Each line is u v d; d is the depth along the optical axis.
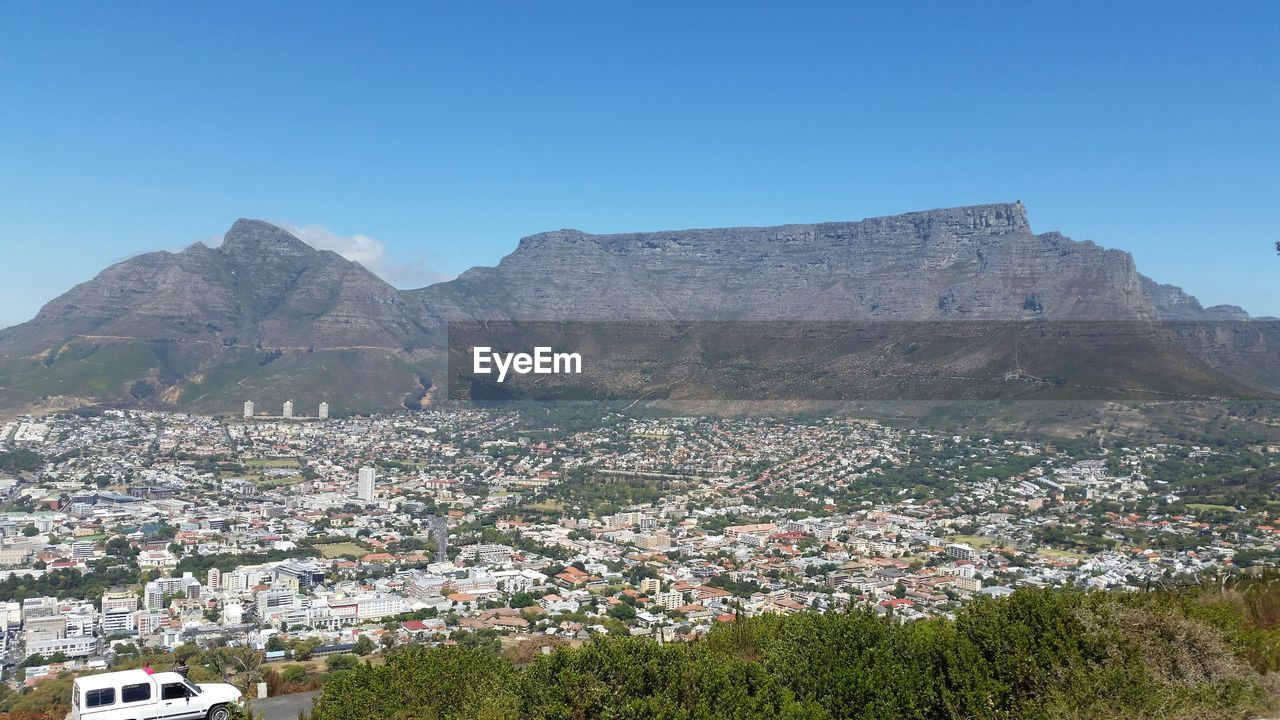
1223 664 15.41
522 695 15.38
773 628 20.72
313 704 20.16
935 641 15.86
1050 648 15.12
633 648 15.18
